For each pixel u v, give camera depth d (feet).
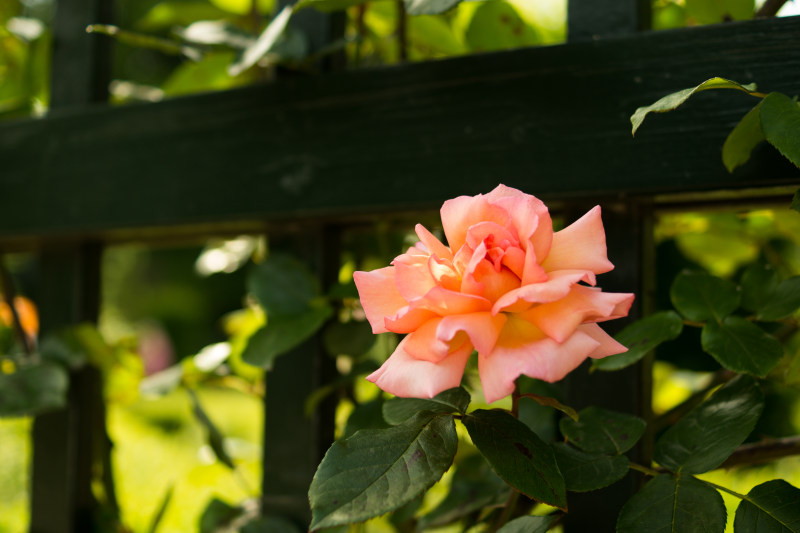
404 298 2.18
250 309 3.41
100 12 3.15
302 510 2.79
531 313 2.16
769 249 3.10
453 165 2.64
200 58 3.00
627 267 2.56
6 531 4.26
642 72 2.51
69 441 3.10
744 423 2.32
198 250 20.02
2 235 3.12
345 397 2.93
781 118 2.27
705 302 2.43
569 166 2.55
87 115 3.04
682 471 2.32
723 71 2.46
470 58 2.64
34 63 3.53
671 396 3.48
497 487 2.65
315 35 2.84
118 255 19.48
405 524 2.89
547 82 2.58
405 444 2.26
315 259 2.85
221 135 2.88
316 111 2.78
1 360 3.09
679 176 2.48
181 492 4.73
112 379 3.39
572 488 2.32
